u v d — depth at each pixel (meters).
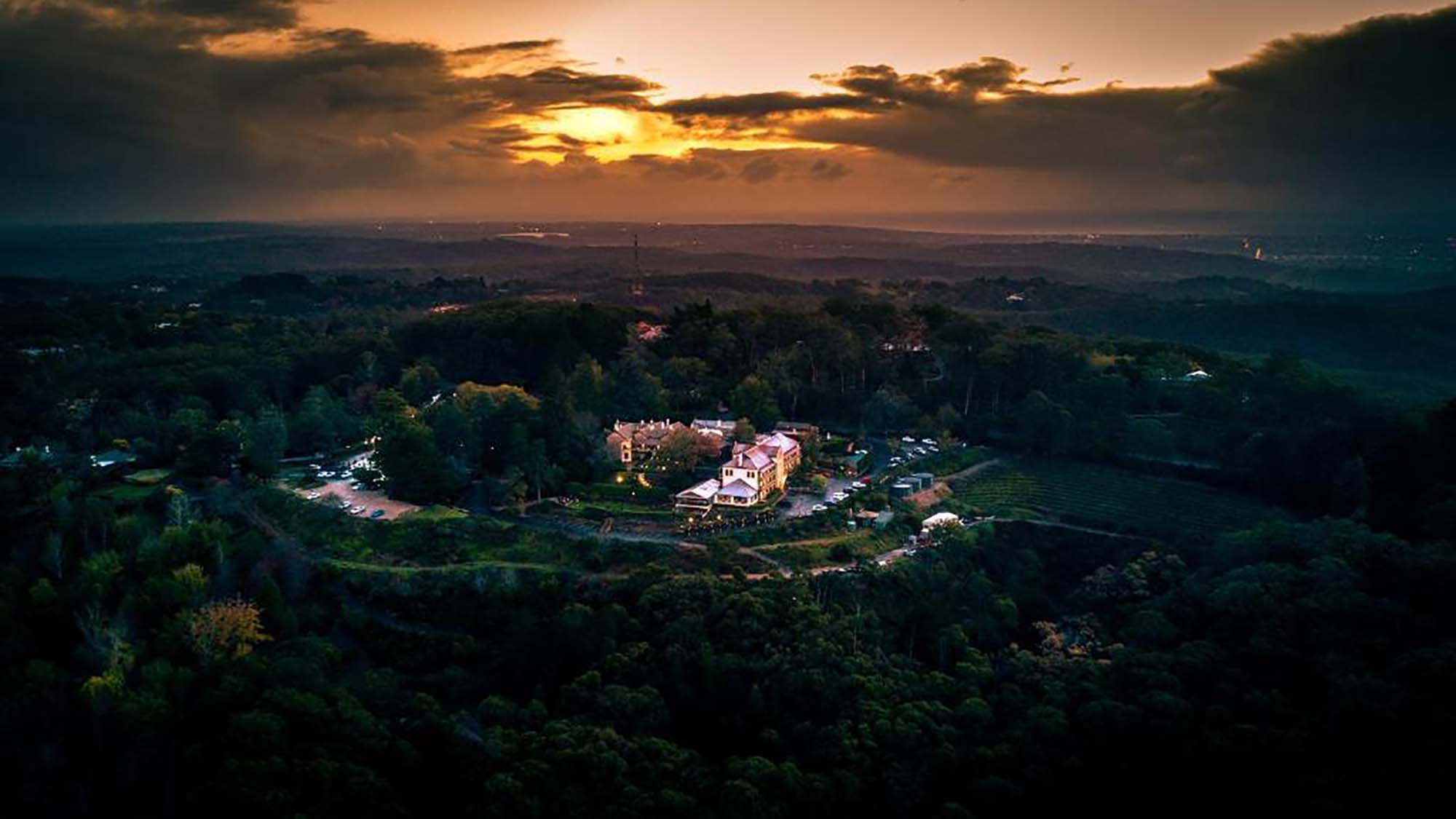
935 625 153.38
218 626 128.25
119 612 133.62
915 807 114.25
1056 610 166.00
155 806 110.44
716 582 149.00
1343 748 113.25
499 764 113.88
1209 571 159.50
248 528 171.50
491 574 160.88
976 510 195.75
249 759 106.69
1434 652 120.06
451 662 147.12
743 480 189.50
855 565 167.12
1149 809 116.94
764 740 123.50
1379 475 190.50
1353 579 143.38
